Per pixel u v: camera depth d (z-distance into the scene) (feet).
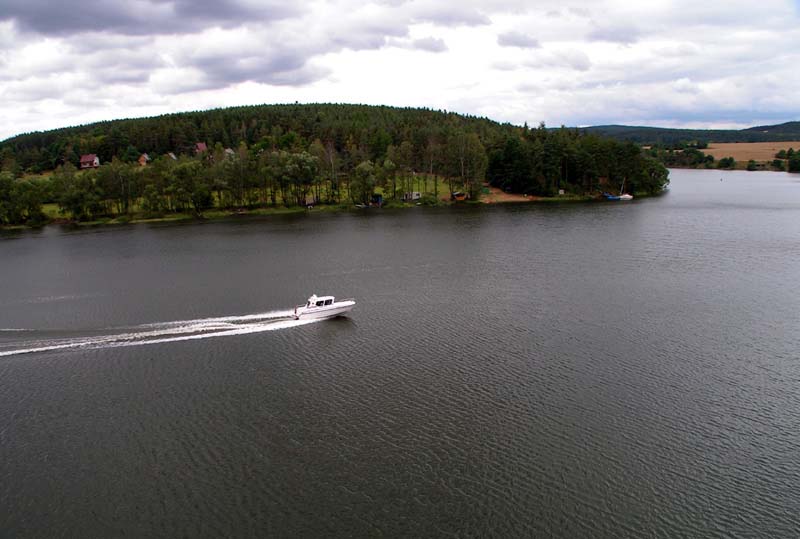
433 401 200.23
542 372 221.87
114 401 202.80
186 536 139.54
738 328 266.57
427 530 140.77
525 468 163.12
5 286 361.10
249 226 601.21
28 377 222.07
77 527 142.72
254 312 295.89
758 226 554.46
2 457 170.81
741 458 166.91
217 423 187.93
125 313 296.51
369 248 467.93
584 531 140.46
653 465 163.94
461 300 315.99
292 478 160.15
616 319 281.13
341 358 237.45
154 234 563.48
